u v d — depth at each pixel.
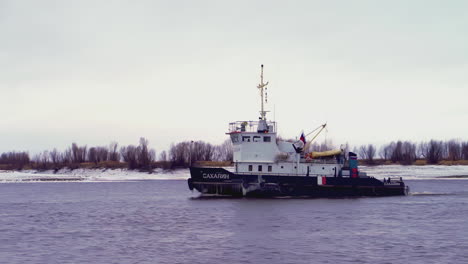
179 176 197.25
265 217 66.06
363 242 50.31
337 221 63.09
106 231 57.41
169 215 70.44
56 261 42.84
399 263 42.09
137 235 54.47
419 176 197.00
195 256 44.28
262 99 86.94
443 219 66.25
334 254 45.12
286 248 47.47
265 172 84.62
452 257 44.22
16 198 105.62
